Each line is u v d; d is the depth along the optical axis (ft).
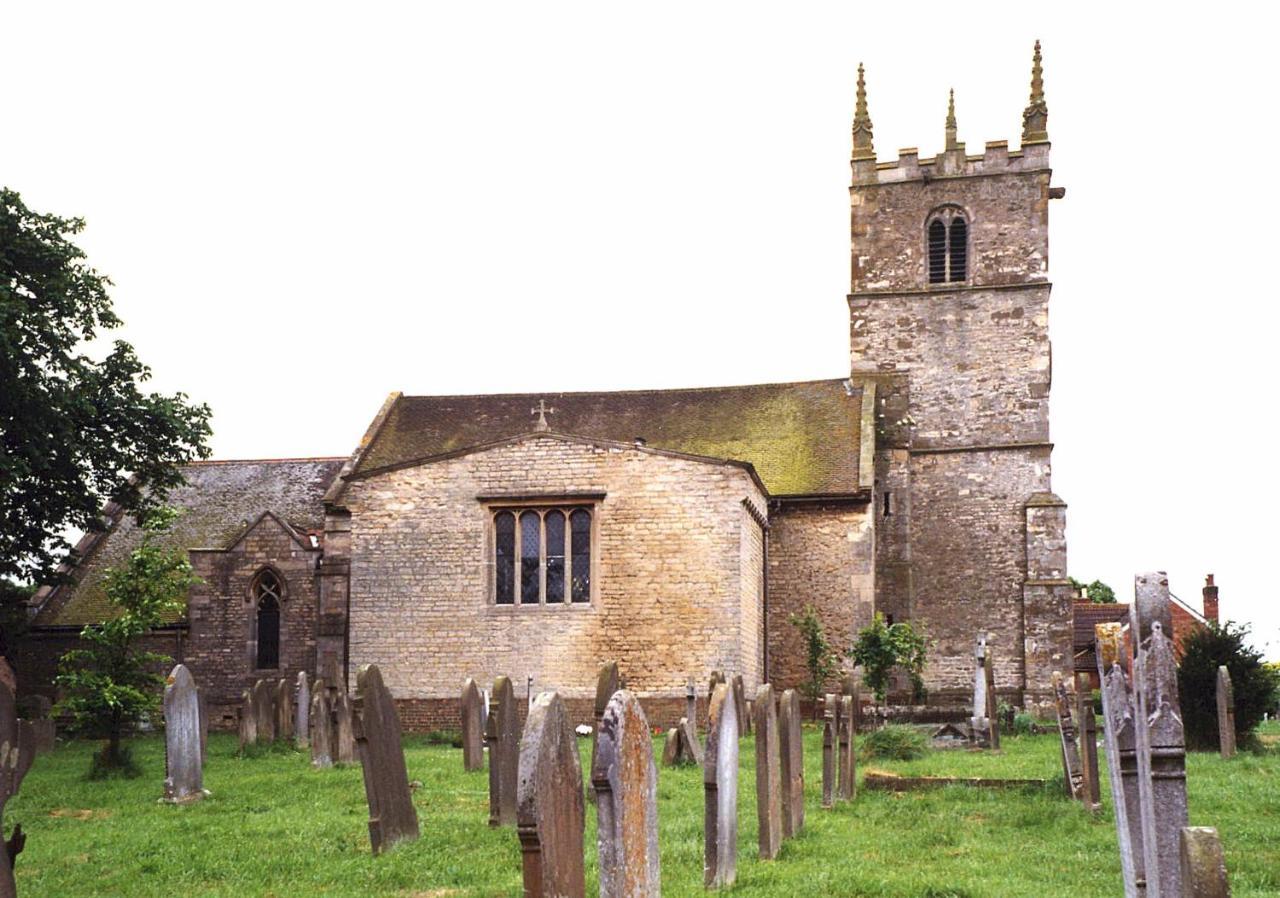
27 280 100.89
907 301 140.05
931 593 133.39
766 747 44.57
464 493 107.86
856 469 124.26
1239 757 75.25
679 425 136.26
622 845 32.37
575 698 104.42
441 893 40.24
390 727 48.14
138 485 115.14
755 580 112.27
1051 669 129.18
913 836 48.60
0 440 98.63
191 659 125.49
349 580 114.42
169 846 49.21
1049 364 136.36
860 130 143.74
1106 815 51.72
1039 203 139.13
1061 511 132.16
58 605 134.62
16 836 37.65
